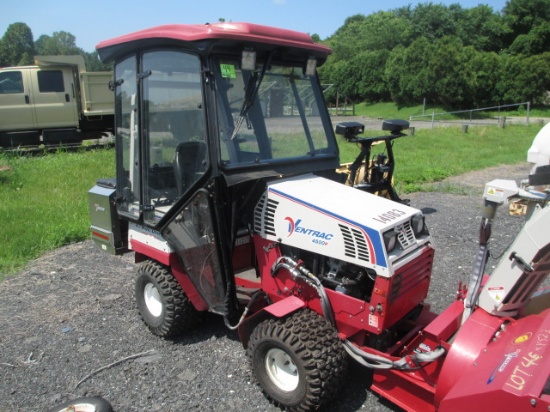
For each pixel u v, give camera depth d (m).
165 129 3.71
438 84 30.81
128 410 3.31
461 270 5.58
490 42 51.53
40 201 8.54
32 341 4.25
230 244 3.51
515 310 2.90
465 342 2.71
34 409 3.37
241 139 3.47
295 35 3.65
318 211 3.19
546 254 2.62
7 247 6.38
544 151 2.78
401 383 3.03
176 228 3.73
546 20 49.81
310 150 3.96
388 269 2.91
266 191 3.47
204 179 3.39
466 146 15.59
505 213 8.08
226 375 3.66
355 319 3.11
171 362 3.85
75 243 6.85
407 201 5.75
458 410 2.40
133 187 4.14
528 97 30.16
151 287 4.22
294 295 3.40
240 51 3.45
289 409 3.15
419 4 57.03
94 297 5.11
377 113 34.22
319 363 2.97
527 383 2.21
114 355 3.99
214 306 3.75
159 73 3.66
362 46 57.72
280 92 3.76
